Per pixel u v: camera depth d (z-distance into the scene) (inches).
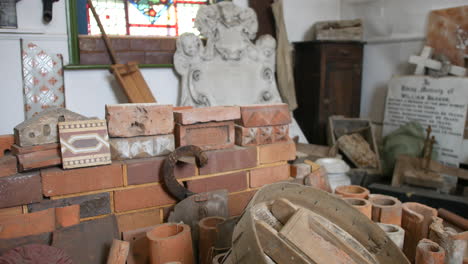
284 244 47.2
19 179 61.4
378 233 55.6
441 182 128.6
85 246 59.6
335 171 121.4
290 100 164.1
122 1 142.4
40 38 125.3
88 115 135.0
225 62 147.5
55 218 61.8
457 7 141.8
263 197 55.9
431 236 66.2
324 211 59.1
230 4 144.9
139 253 65.7
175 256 58.9
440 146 144.8
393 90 163.0
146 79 144.3
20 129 63.5
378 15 175.8
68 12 129.0
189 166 75.1
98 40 135.6
